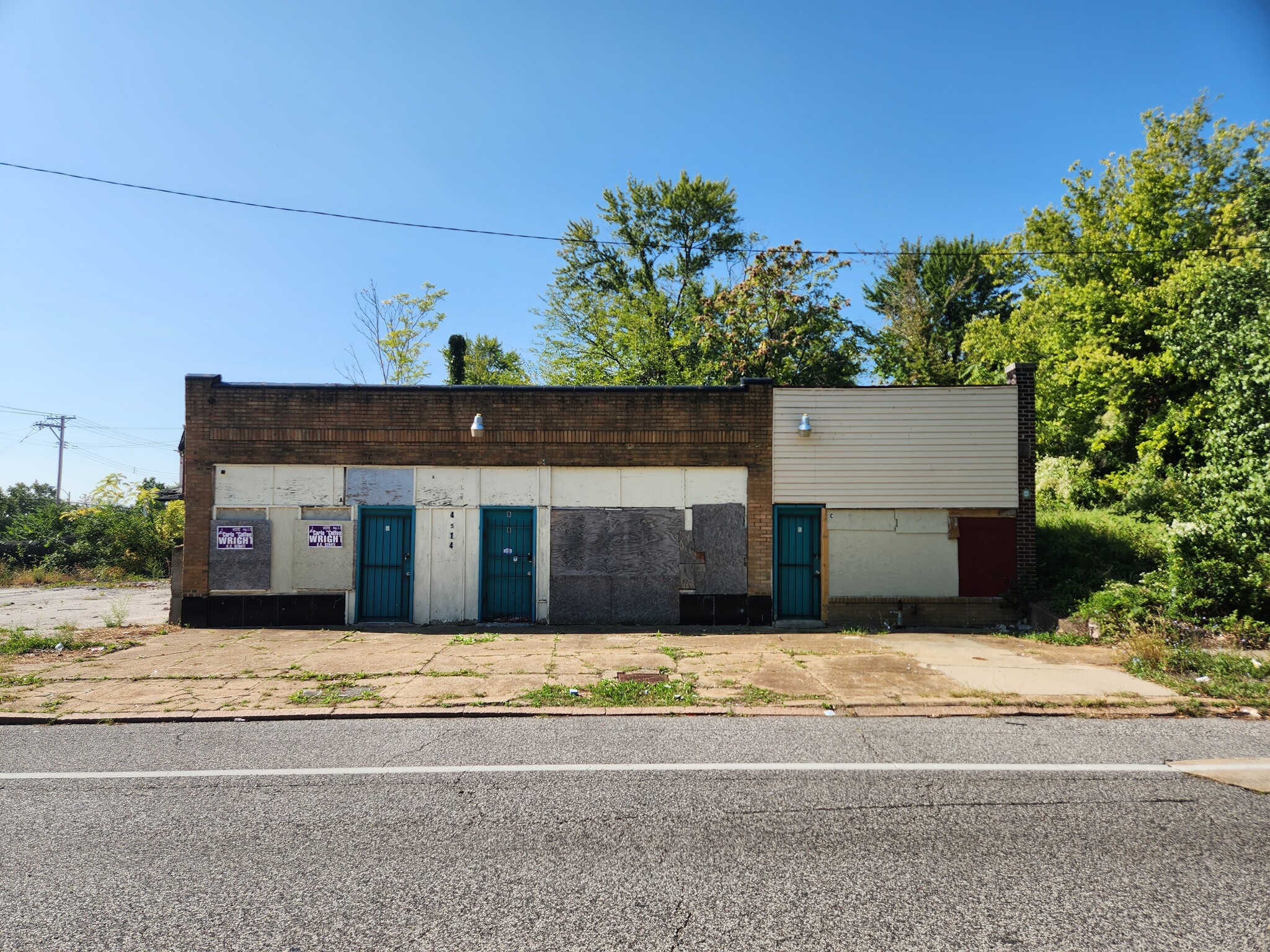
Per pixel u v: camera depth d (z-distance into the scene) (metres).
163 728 7.38
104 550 28.38
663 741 6.79
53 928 3.64
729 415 13.98
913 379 31.64
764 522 13.89
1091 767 5.97
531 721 7.53
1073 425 23.58
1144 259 22.94
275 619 13.69
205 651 11.17
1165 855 4.38
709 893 3.96
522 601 13.91
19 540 29.77
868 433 13.92
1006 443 13.86
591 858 4.39
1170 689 8.39
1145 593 11.43
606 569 13.89
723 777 5.77
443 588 13.87
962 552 13.81
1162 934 3.54
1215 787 5.51
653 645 11.52
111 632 13.05
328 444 13.88
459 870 4.25
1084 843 4.55
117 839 4.70
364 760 6.26
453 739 6.91
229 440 13.80
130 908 3.84
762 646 11.41
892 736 6.89
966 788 5.50
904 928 3.61
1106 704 7.84
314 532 13.80
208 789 5.58
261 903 3.88
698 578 13.86
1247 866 4.25
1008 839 4.62
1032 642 11.70
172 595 13.69
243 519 13.77
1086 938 3.51
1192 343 15.63
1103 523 16.41
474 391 14.01
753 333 28.80
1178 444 20.41
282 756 6.42
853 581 13.84
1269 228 21.62
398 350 33.56
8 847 4.58
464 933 3.59
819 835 4.68
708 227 35.94
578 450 13.98
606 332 30.80
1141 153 23.41
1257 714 7.51
